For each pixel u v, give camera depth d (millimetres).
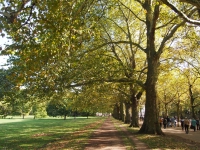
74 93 25062
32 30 9969
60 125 46906
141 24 35438
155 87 24922
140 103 70750
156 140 19594
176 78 48594
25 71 10922
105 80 22281
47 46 10156
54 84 17297
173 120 50969
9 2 9289
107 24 29609
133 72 26000
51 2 9445
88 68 20703
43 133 29547
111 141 19500
